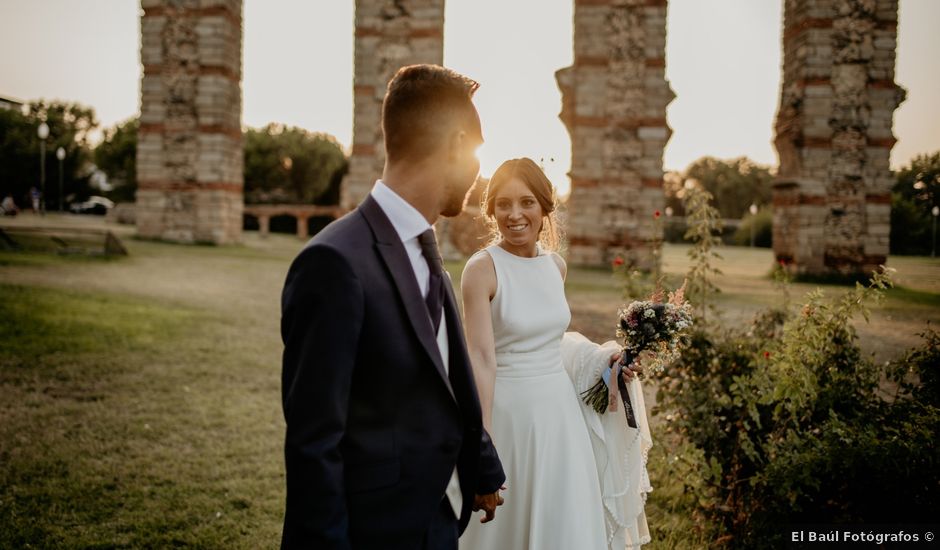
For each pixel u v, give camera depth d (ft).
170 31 69.36
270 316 33.99
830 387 11.92
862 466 10.44
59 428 16.92
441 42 64.75
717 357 14.25
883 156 59.98
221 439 16.94
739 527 11.90
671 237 127.75
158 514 12.67
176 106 69.92
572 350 9.62
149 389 20.71
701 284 15.25
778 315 15.29
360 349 5.02
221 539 11.88
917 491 10.33
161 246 64.69
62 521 12.18
